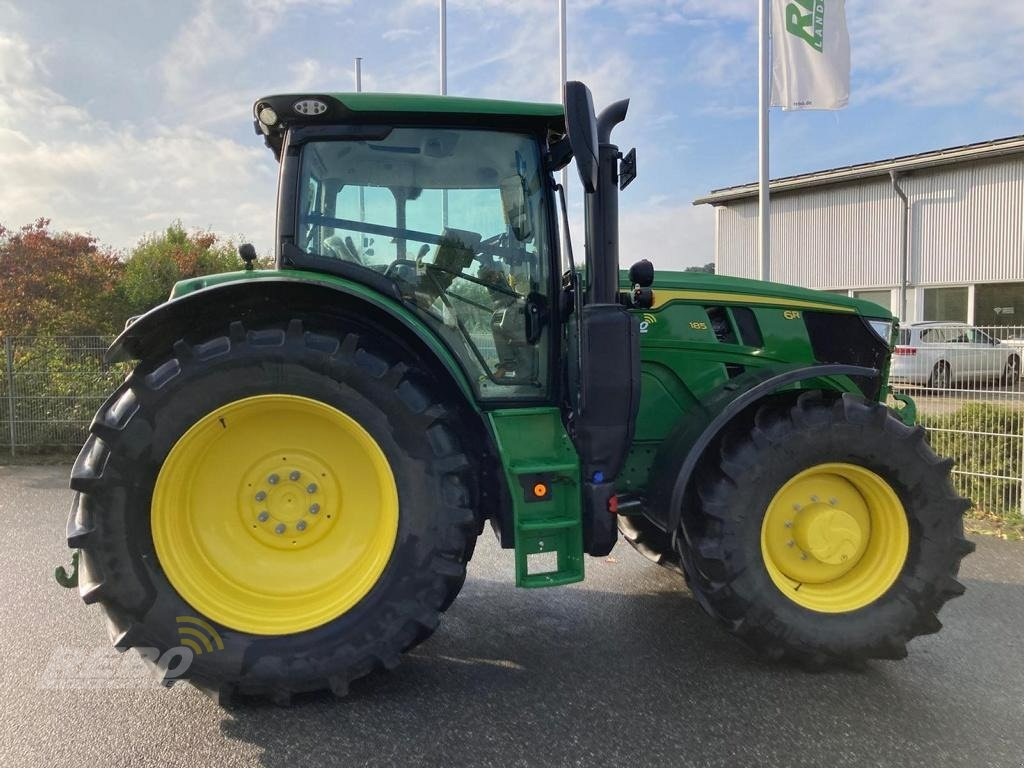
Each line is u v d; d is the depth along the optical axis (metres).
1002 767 2.45
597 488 2.99
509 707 2.84
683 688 3.00
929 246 17.61
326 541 3.00
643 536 4.04
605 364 2.97
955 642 3.47
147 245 19.33
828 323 3.95
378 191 3.22
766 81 10.19
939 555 3.17
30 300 13.34
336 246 3.19
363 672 2.81
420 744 2.58
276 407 2.85
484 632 3.59
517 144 3.28
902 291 18.00
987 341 6.04
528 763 2.47
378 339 3.03
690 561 3.20
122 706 2.84
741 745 2.58
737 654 3.33
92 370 8.62
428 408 2.86
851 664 3.20
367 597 2.83
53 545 4.99
